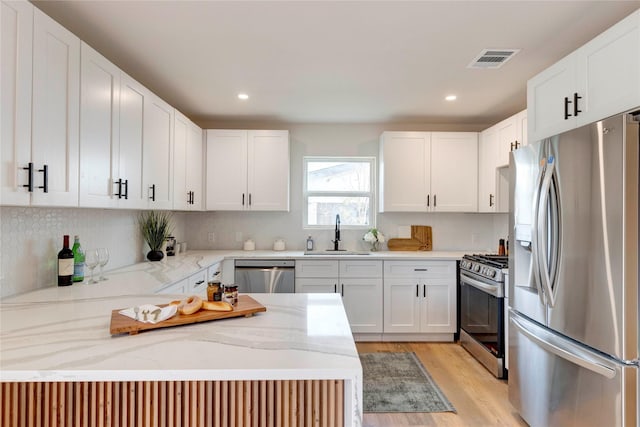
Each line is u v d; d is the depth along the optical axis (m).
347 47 2.25
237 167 3.83
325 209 4.26
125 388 1.14
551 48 2.26
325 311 1.52
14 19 1.34
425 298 3.57
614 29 1.59
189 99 3.26
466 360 3.13
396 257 3.56
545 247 1.79
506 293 2.72
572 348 1.67
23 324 1.30
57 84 1.57
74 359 1.00
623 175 1.42
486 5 1.80
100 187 1.89
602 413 1.53
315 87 2.94
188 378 0.95
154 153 2.58
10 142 1.33
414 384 2.67
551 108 2.03
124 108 2.14
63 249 2.02
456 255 3.64
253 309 1.44
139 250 3.06
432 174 3.86
